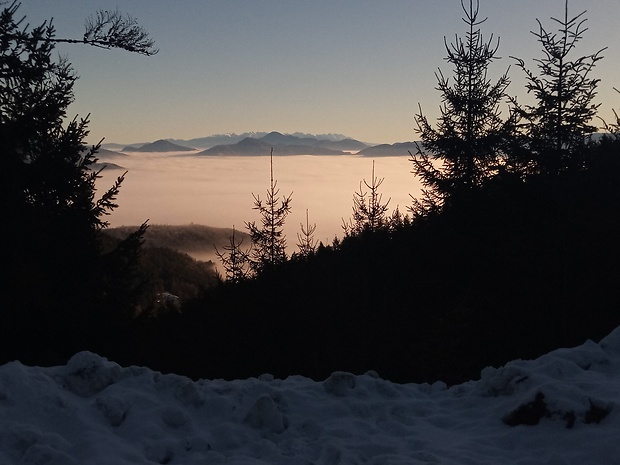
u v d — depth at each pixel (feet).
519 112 49.16
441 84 65.77
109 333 46.03
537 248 43.73
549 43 47.32
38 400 18.97
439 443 20.30
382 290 49.11
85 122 48.91
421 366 39.63
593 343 26.40
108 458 16.66
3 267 41.75
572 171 46.16
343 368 40.75
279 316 46.88
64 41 45.98
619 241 41.42
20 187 45.37
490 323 44.62
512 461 19.04
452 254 51.24
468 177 62.34
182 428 19.79
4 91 46.16
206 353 47.50
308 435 20.92
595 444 19.02
